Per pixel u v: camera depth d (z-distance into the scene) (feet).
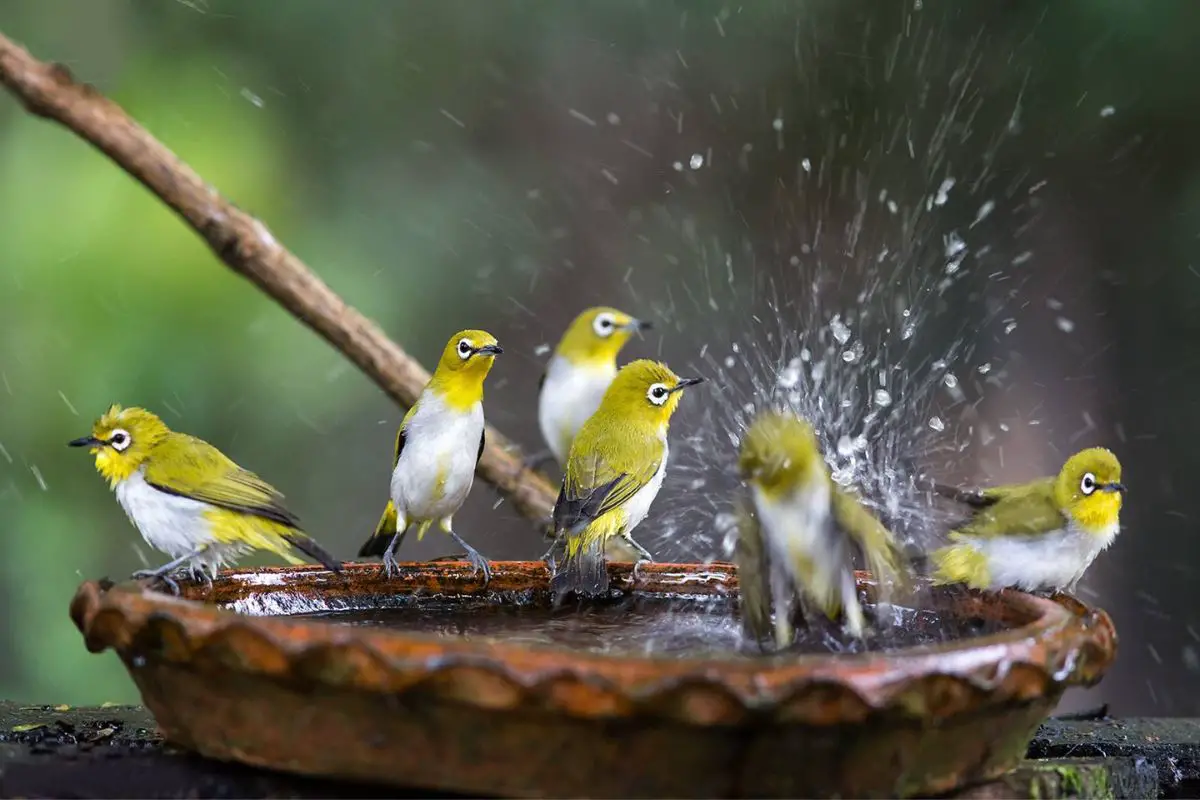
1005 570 22.99
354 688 15.34
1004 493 24.34
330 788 16.85
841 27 51.67
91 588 17.90
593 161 53.31
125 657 17.58
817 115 52.11
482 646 15.12
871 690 14.84
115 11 42.91
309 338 40.70
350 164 47.50
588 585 23.75
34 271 38.09
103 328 38.45
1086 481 23.12
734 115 53.11
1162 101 46.55
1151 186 48.34
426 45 50.08
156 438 24.18
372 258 47.06
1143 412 49.85
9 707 24.21
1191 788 22.68
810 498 19.40
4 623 38.19
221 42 44.73
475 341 27.48
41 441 38.32
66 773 17.71
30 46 41.78
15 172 38.45
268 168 43.78
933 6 50.24
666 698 14.58
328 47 46.91
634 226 53.47
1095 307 49.65
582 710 14.73
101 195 38.34
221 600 21.52
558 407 36.27
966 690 15.42
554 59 52.80
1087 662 16.98
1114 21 46.42
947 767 16.51
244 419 40.88
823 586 19.69
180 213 27.63
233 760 17.13
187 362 39.17
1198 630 49.80
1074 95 47.91
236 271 27.94
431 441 27.55
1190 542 50.08
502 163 52.08
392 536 29.25
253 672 15.83
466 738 15.48
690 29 53.01
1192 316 49.11
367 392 44.50
